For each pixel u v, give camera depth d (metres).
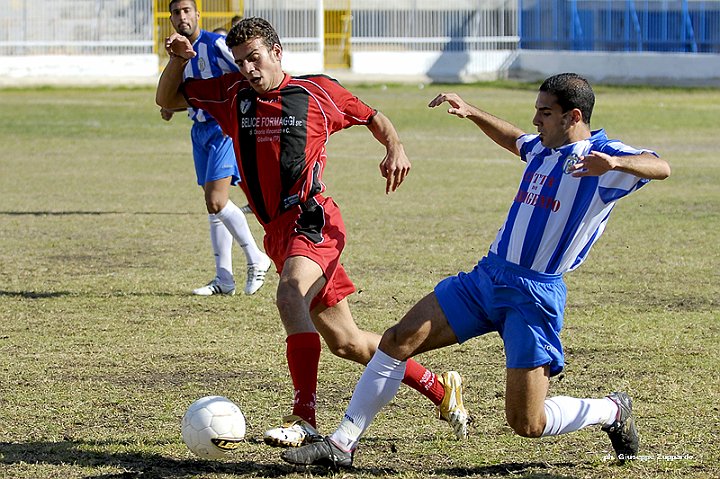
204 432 15.44
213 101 18.12
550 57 147.38
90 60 134.12
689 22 141.88
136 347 23.86
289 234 17.56
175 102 18.58
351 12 147.88
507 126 16.62
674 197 50.41
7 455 16.56
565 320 26.48
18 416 18.72
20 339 24.50
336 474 15.73
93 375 21.53
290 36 143.75
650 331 25.31
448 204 48.19
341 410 19.34
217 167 28.97
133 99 113.25
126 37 138.00
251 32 17.16
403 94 121.12
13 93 119.00
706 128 85.44
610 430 16.09
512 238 15.34
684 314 27.16
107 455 16.59
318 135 17.66
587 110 15.19
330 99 17.73
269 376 21.58
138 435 17.66
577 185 14.89
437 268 33.44
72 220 43.56
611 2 146.62
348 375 21.69
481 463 16.33
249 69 17.20
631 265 33.97
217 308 28.09
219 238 29.61
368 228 41.34
